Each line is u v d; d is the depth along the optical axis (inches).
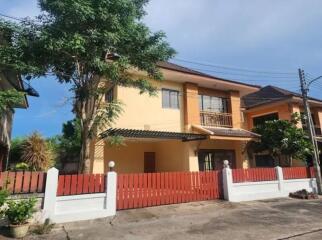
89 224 321.7
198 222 335.9
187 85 657.6
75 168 866.8
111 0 347.3
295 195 534.0
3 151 535.8
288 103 805.2
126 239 273.3
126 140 648.4
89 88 395.9
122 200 377.7
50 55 350.3
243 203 457.7
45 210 312.3
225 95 733.9
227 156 719.7
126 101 580.4
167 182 419.8
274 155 695.7
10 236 273.0
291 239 278.2
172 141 669.3
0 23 326.3
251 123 908.6
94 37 338.6
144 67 413.4
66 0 321.7
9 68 354.3
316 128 853.8
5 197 279.9
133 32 371.6
